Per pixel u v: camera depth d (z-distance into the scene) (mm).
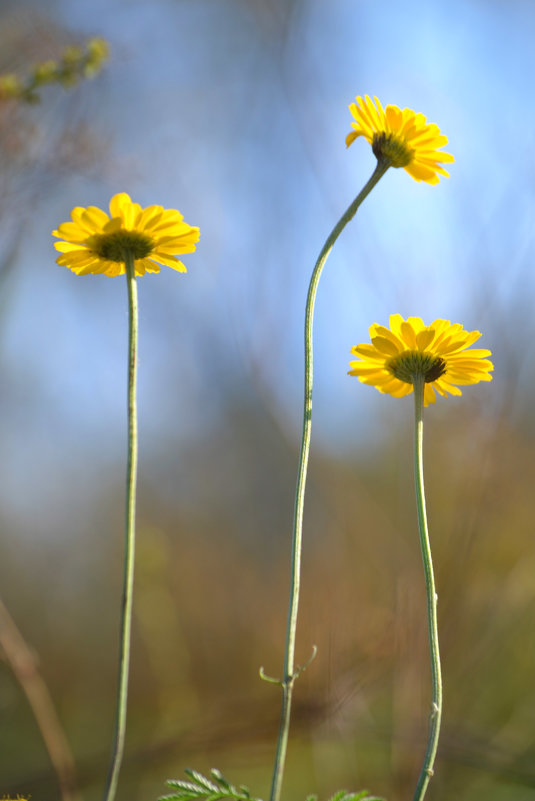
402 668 1134
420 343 793
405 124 803
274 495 2863
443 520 1522
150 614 1570
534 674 1312
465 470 1416
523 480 1374
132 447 783
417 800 757
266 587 2141
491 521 1367
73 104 1214
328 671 1115
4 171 1129
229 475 2936
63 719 1853
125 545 783
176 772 1282
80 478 2898
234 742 1188
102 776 1186
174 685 1531
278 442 2893
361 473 1986
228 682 1829
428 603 766
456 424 1500
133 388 786
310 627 1267
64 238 797
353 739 1133
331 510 1858
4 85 1036
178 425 3070
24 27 1201
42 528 2766
